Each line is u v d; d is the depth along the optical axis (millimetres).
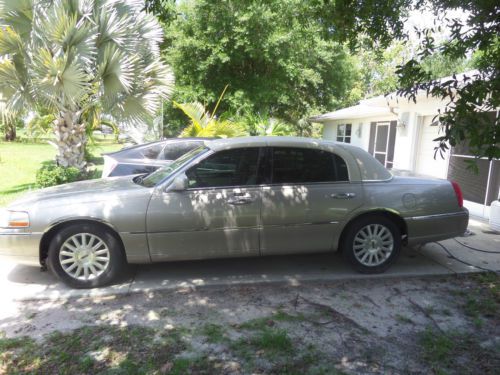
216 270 4855
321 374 2859
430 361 3035
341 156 4684
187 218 4277
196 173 4418
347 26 4871
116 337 3318
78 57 7762
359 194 4594
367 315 3768
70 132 9023
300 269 4910
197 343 3234
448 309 3906
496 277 4703
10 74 7891
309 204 4484
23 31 8172
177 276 4656
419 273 4777
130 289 4262
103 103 8727
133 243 4238
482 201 7992
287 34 15898
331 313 3795
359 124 15062
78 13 7988
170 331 3424
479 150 2719
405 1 4336
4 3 7699
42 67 7469
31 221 4117
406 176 4992
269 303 4008
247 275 4695
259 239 4465
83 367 2900
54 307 3893
